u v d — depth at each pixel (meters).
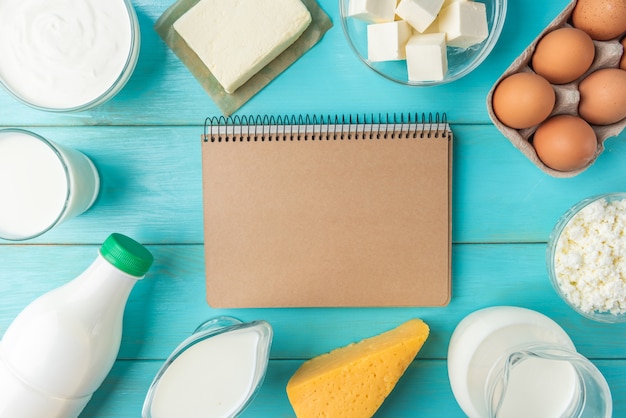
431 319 0.71
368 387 0.64
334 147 0.68
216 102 0.69
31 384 0.62
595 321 0.71
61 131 0.70
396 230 0.69
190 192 0.71
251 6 0.65
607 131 0.64
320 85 0.69
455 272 0.71
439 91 0.69
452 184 0.70
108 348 0.65
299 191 0.69
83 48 0.63
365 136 0.68
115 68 0.64
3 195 0.63
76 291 0.64
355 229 0.69
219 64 0.66
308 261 0.69
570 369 0.63
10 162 0.63
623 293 0.64
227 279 0.69
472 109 0.69
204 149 0.68
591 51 0.60
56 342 0.62
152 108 0.70
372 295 0.69
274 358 0.72
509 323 0.63
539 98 0.58
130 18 0.62
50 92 0.64
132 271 0.62
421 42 0.63
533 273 0.71
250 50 0.66
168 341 0.71
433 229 0.69
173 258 0.71
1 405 0.62
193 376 0.63
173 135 0.70
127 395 0.72
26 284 0.71
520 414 0.62
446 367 0.72
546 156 0.62
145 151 0.70
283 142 0.68
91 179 0.68
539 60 0.62
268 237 0.69
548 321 0.64
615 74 0.60
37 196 0.63
